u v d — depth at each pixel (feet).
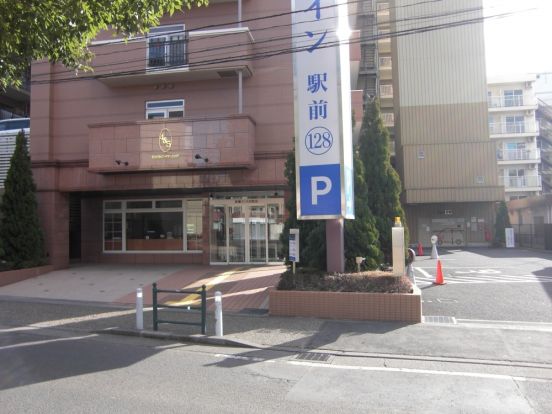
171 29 59.36
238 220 61.11
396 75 137.59
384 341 25.93
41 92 60.54
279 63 56.65
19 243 53.06
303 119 34.24
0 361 22.53
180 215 64.54
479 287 43.86
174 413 15.94
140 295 29.37
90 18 26.17
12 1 23.84
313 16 34.19
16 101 98.63
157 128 53.01
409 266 41.93
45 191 57.98
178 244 64.34
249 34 55.42
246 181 54.13
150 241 64.95
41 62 60.54
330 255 34.91
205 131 52.24
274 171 53.72
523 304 35.70
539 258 76.38
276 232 60.34
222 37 54.95
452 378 20.08
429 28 51.13
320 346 25.25
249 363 22.41
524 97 161.48
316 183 33.81
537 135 160.56
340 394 18.07
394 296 30.53
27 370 21.01
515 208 138.31
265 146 55.67
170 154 52.60
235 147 51.75
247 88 56.90
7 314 35.01
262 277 49.14
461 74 130.41
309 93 34.14
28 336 28.40
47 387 18.61
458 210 132.77
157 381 19.48
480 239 131.23
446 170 128.06
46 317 33.81
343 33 34.45
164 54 57.57
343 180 33.37
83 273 54.75
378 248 38.14
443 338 26.32
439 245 130.82
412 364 22.25
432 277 51.72
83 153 59.98
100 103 60.44
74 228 68.03
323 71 33.94
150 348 25.45
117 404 16.75
